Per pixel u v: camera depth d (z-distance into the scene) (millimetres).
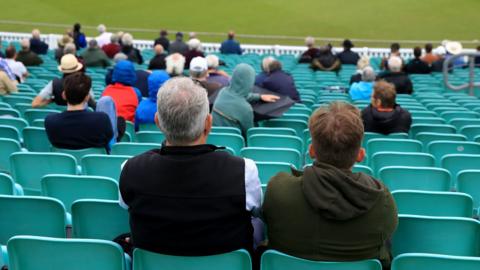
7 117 6242
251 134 6320
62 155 4500
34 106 6938
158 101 2766
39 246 2809
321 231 2746
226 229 2748
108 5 25016
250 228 2891
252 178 2762
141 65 14297
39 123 6215
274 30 22344
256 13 24125
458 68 16266
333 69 14492
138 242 2807
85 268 2846
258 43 21344
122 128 5863
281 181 2850
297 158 5082
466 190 4500
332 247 2746
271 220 2850
